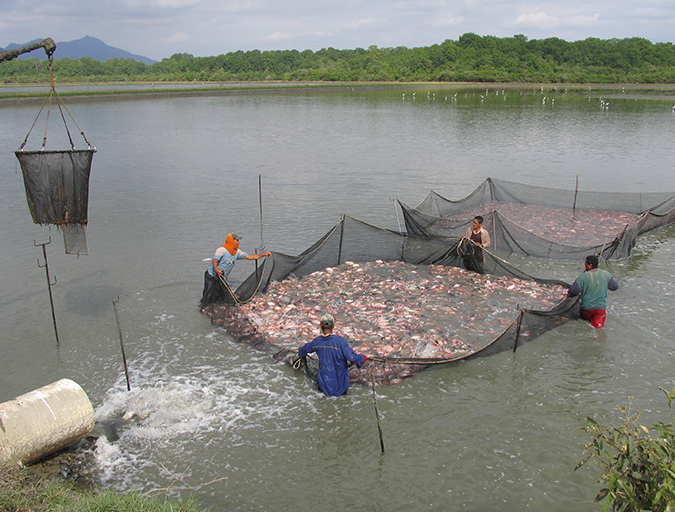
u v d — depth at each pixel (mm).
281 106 63875
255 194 20203
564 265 13047
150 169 25062
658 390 7750
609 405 7441
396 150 30922
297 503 5824
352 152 30203
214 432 7000
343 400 7684
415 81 131875
